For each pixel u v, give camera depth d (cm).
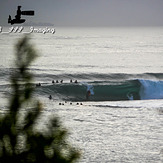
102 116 11481
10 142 1764
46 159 1750
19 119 1814
